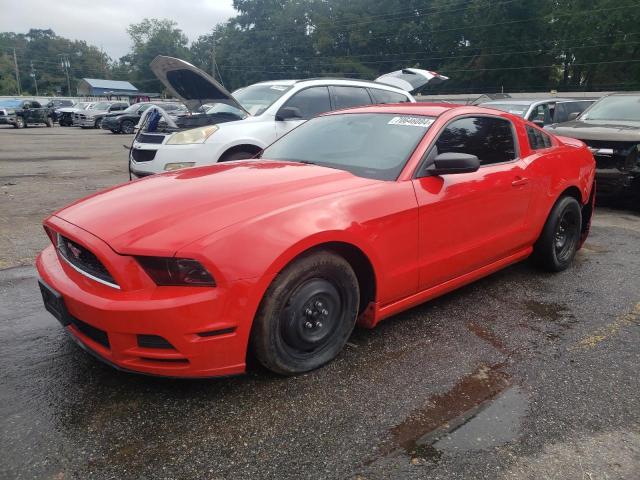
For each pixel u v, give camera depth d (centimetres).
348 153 365
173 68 726
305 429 244
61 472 214
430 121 365
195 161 650
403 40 6750
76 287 260
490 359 314
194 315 239
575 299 414
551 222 451
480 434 243
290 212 271
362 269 312
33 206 761
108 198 305
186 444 233
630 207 805
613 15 4697
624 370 303
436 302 405
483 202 371
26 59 13062
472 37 5925
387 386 282
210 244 244
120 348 244
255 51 8688
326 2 8088
